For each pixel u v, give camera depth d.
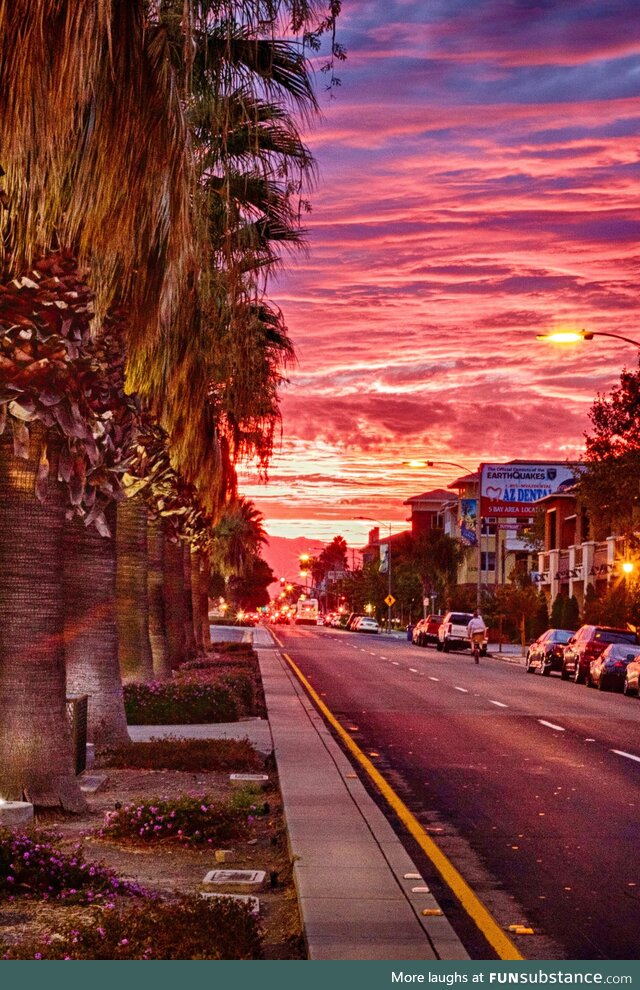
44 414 8.66
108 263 11.05
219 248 16.03
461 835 12.39
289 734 21.17
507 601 69.88
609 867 10.94
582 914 9.20
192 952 7.02
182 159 10.43
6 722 12.48
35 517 12.57
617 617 53.75
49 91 9.12
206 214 14.12
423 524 165.75
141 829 11.38
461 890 9.87
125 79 10.07
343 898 8.82
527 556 115.88
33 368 8.53
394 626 137.25
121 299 11.59
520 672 48.53
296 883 9.48
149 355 15.99
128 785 15.15
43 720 12.53
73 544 17.89
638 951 8.16
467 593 97.75
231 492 31.42
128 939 7.26
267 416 25.22
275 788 15.31
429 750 19.92
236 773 16.23
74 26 9.04
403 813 13.63
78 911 8.48
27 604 12.55
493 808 14.11
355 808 12.91
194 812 11.61
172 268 11.80
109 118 10.09
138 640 25.06
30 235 10.17
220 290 16.22
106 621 17.91
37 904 8.73
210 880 9.73
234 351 18.20
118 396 10.91
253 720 24.19
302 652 62.19
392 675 42.72
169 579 37.56
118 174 10.16
